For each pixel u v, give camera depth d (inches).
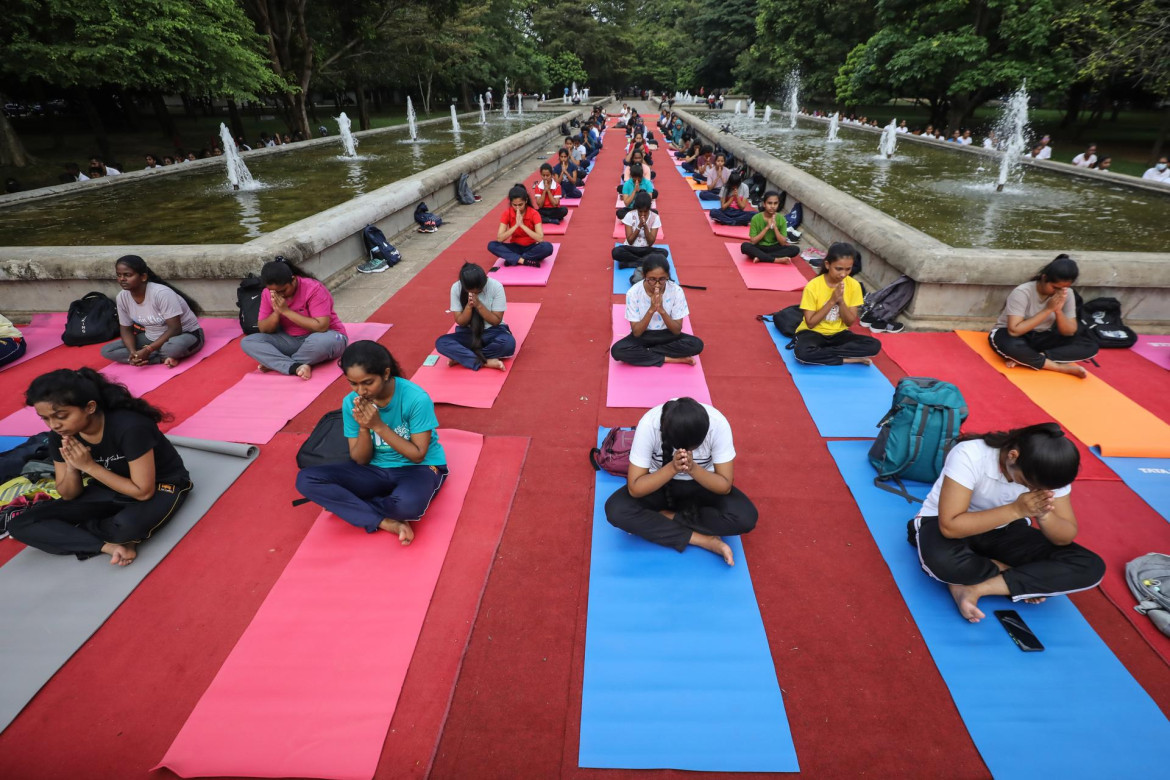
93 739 87.4
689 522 119.2
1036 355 185.9
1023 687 93.0
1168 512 128.5
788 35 1248.2
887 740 86.4
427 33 1021.2
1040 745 85.0
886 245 238.7
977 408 168.4
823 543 122.2
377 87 1396.4
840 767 83.1
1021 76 705.0
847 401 173.3
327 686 93.0
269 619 103.7
